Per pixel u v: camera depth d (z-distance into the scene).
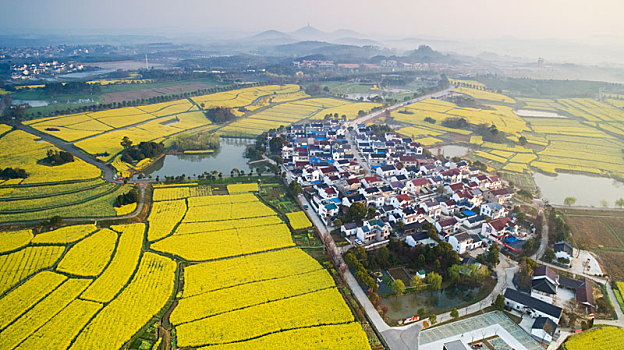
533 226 173.62
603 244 164.12
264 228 171.50
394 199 191.38
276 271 140.62
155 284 131.62
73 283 131.25
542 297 127.94
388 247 157.62
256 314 119.06
